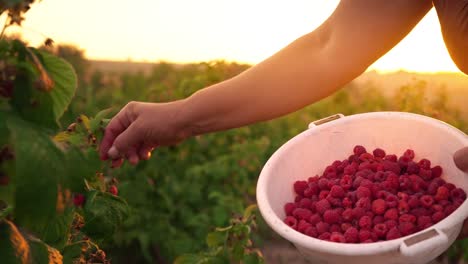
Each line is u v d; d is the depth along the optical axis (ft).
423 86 8.26
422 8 3.38
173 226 9.18
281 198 3.94
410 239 3.12
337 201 3.86
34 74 2.47
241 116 3.59
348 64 3.43
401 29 3.38
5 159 2.43
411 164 4.02
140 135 3.67
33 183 2.36
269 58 3.56
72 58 13.20
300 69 3.49
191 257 5.19
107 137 3.72
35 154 2.39
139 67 16.39
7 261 2.47
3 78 2.44
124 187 8.73
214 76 9.86
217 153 10.11
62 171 2.44
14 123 2.42
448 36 3.32
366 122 4.22
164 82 11.30
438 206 3.67
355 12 3.38
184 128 3.67
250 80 3.53
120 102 11.16
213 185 9.57
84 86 12.32
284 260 9.12
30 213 2.37
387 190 3.88
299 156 4.12
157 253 8.74
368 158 4.12
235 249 5.20
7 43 2.44
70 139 3.32
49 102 2.50
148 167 9.30
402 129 4.15
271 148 10.55
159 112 3.63
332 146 4.22
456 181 3.89
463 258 8.00
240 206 8.63
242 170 9.60
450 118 9.09
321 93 3.53
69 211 3.07
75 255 3.29
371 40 3.37
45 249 2.70
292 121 11.27
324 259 3.37
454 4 3.23
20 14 2.45
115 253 8.69
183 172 9.70
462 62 3.36
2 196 2.57
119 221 3.40
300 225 3.74
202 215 8.87
